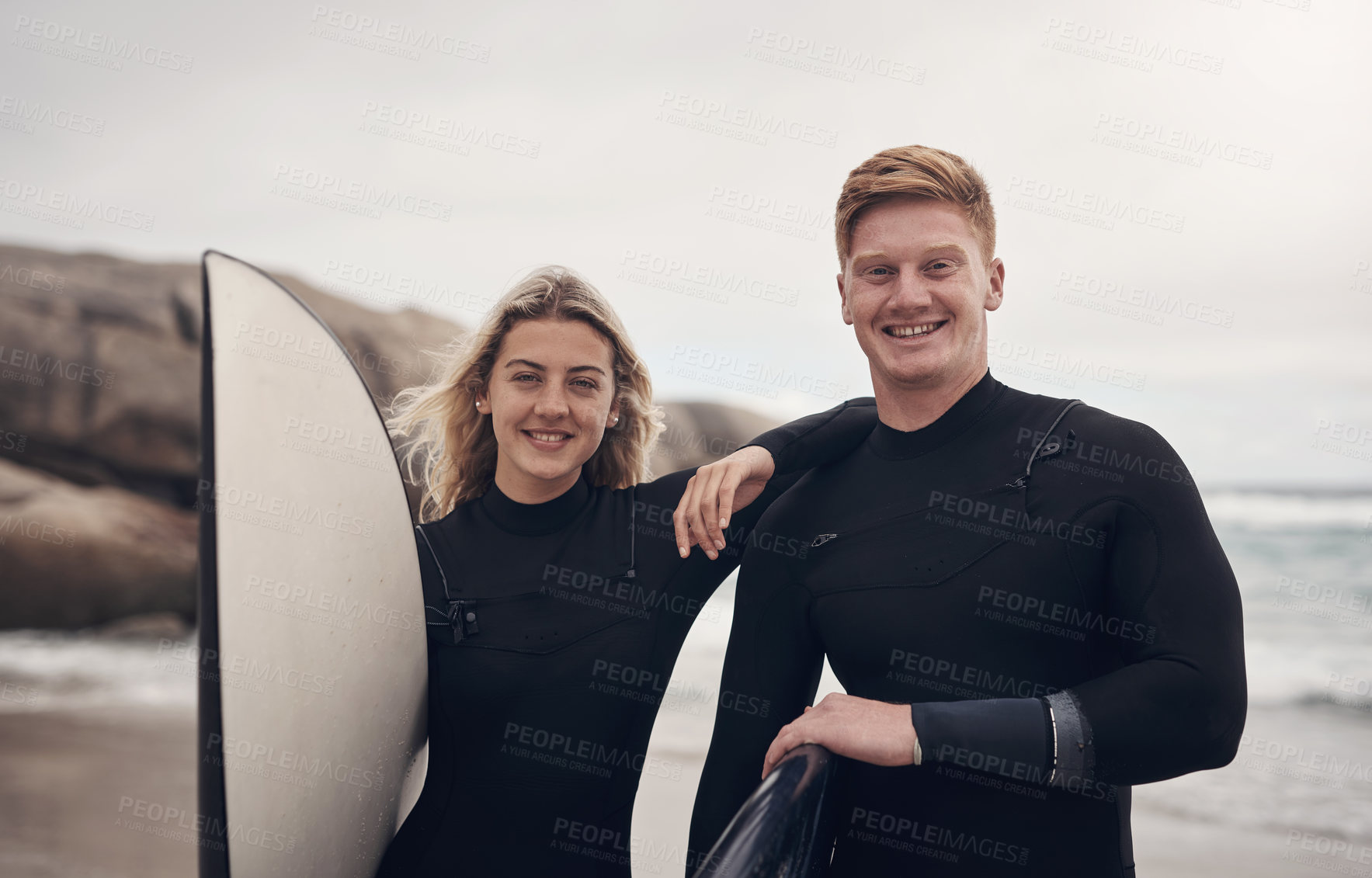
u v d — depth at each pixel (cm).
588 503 176
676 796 495
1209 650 116
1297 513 1348
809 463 159
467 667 160
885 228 141
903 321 140
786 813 108
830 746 120
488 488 187
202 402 129
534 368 164
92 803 517
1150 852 470
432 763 165
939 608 134
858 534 145
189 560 1091
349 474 151
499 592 165
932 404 146
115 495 1137
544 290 168
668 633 169
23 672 892
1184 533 123
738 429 1368
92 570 1047
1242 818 520
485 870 156
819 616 145
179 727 699
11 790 541
